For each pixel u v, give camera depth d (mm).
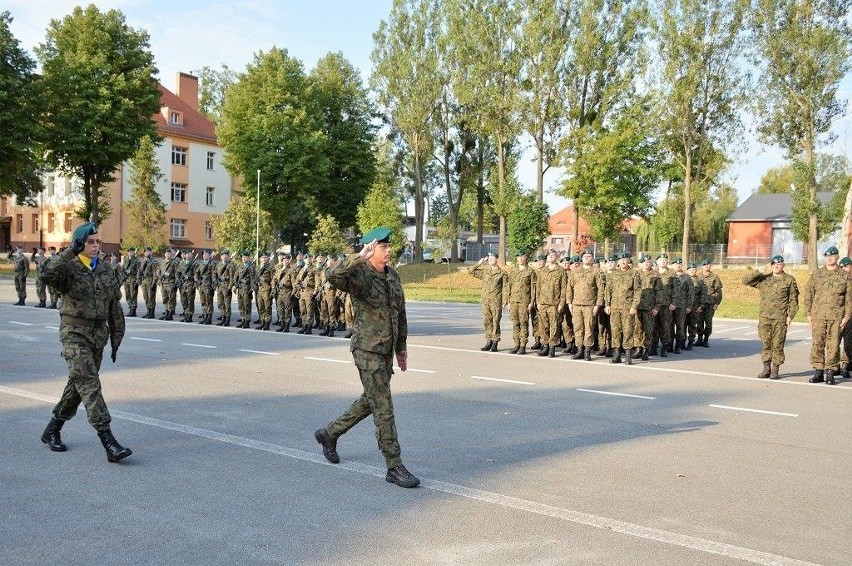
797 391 10531
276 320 20656
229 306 18547
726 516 4938
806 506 5199
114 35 42250
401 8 45406
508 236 41719
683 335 15656
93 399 5762
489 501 5098
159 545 4184
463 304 30375
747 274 12031
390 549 4184
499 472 5836
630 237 60125
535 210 39344
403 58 44750
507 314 26094
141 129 42531
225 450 6273
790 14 31547
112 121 40500
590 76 37688
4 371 10195
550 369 12070
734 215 55750
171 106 57594
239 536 4336
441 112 50281
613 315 13312
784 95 32781
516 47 38188
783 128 33406
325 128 50062
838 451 6883
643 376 11633
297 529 4469
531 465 6070
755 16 32312
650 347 14656
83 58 39688
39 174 49750
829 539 4555
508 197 40000
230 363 11648
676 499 5273
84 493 5074
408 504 4984
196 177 59062
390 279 5621
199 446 6387
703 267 17281
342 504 4949
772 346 11828
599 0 36312
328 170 46625
